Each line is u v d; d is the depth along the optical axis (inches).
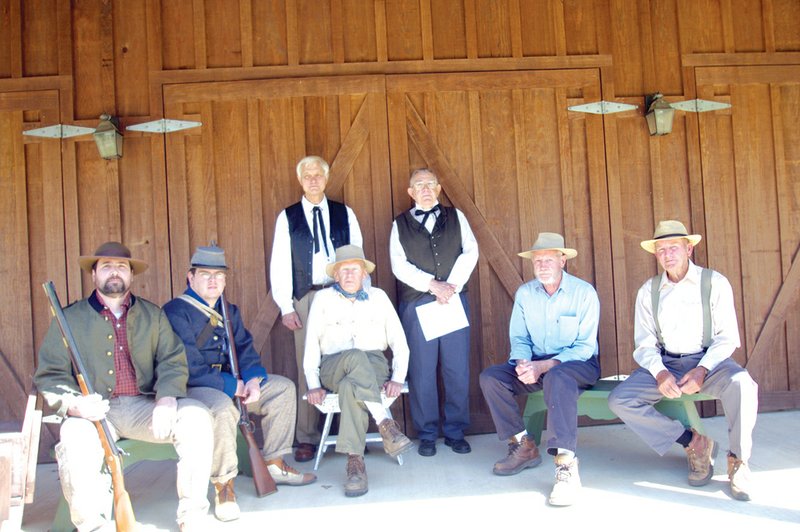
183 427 120.6
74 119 182.9
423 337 168.7
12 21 182.9
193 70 185.2
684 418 141.3
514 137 190.7
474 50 190.4
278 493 140.9
